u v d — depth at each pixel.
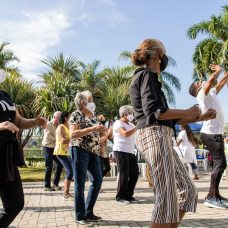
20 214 6.07
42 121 3.46
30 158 25.52
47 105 19.84
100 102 23.48
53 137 9.51
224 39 26.48
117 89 22.98
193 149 11.71
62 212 6.21
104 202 7.17
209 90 5.66
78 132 4.88
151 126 2.86
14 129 2.92
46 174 9.55
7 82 21.09
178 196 2.99
